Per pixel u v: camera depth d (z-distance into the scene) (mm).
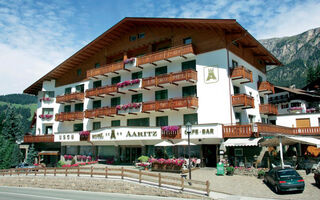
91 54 42625
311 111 43969
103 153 37719
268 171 19703
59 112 46156
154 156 31703
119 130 33062
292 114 39844
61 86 46719
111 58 41031
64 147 42125
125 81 35219
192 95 31141
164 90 33438
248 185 19438
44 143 46188
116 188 21594
